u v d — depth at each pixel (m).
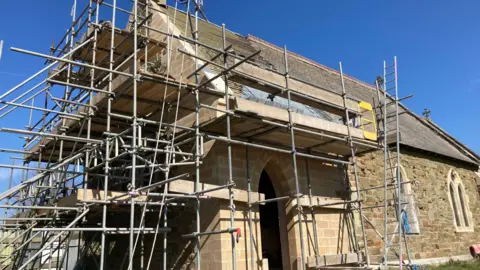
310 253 11.57
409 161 17.86
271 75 10.20
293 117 10.10
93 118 10.23
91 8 10.68
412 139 19.36
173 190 8.78
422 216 17.25
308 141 11.58
